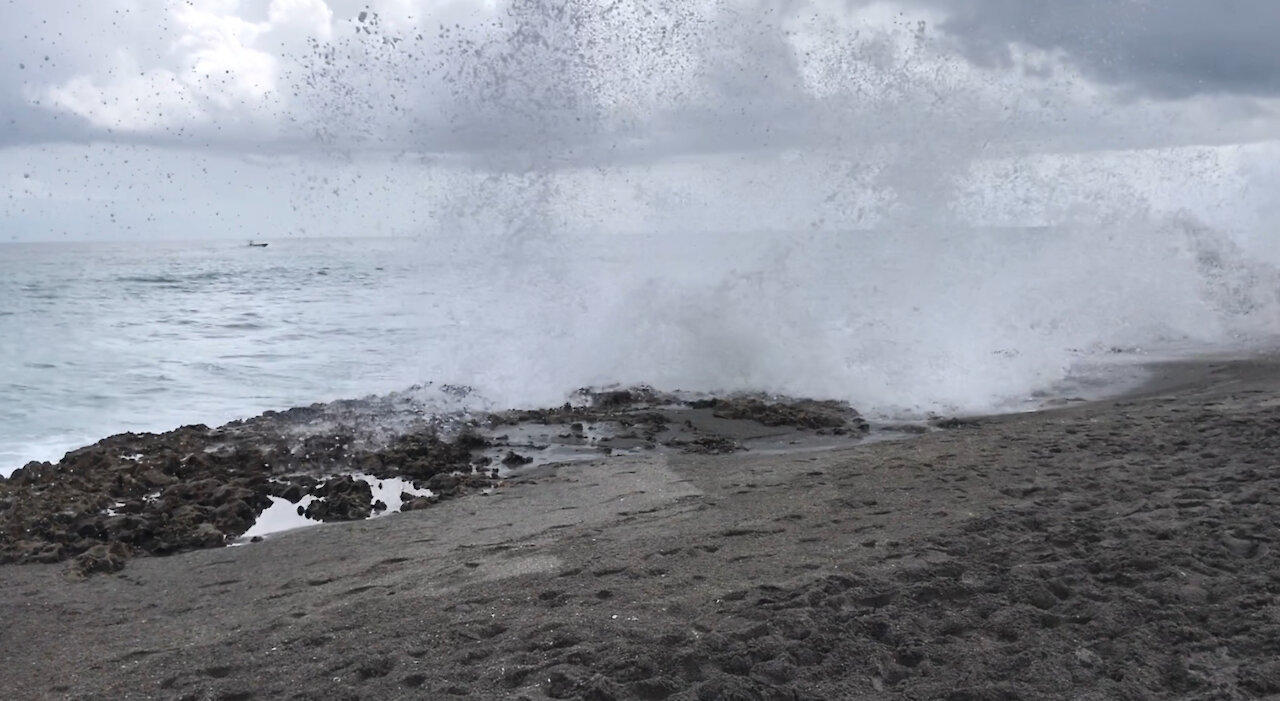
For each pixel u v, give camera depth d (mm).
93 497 5199
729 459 6027
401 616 3309
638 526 4406
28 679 2973
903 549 3732
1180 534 3770
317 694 2701
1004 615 3068
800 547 3869
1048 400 7906
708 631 3012
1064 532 3848
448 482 5551
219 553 4406
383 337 12477
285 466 6047
